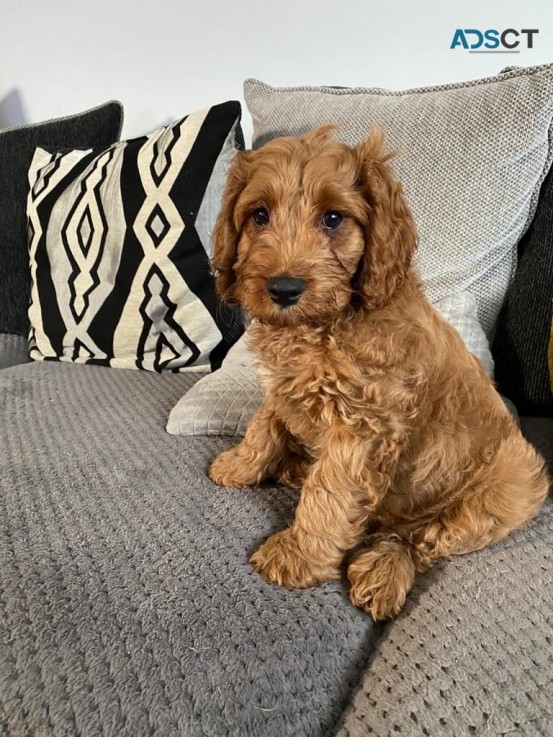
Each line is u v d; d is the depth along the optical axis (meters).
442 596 0.37
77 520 0.42
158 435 0.54
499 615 0.34
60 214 0.76
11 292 0.88
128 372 0.71
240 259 0.45
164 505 0.44
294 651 0.33
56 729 0.28
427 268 0.62
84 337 0.74
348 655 0.34
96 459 0.49
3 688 0.29
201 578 0.37
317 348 0.41
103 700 0.29
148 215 0.69
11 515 0.42
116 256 0.71
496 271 0.63
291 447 0.50
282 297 0.39
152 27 0.90
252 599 0.36
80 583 0.36
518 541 0.42
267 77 0.87
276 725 0.30
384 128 0.63
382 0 0.78
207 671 0.31
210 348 0.69
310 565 0.39
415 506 0.46
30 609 0.33
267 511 0.45
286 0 0.82
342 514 0.40
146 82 0.94
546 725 0.27
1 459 0.49
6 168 0.88
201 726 0.28
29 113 1.06
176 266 0.68
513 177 0.60
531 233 0.63
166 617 0.34
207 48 0.89
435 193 0.61
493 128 0.59
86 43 0.96
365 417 0.41
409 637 0.34
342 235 0.42
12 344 0.84
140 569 0.37
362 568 0.40
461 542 0.43
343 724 0.31
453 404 0.44
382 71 0.81
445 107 0.62
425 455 0.44
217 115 0.67
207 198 0.67
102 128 0.86
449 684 0.30
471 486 0.45
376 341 0.41
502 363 0.63
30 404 0.60
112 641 0.32
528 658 0.31
